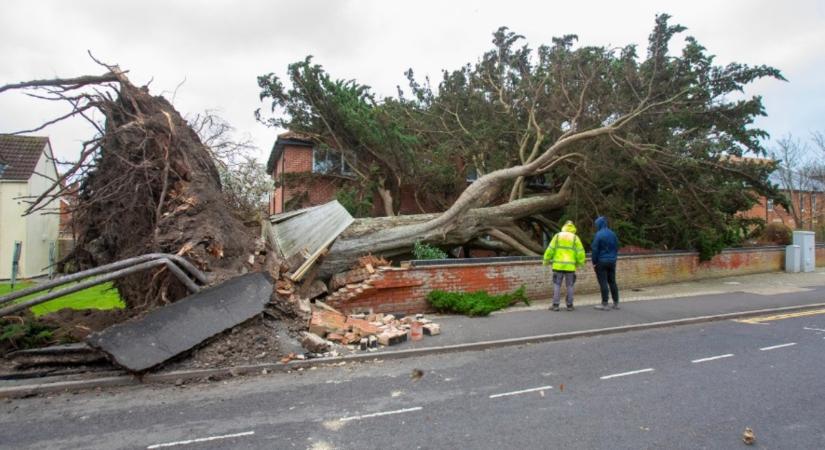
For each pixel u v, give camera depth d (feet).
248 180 44.39
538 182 62.64
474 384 18.35
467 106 59.82
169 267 22.20
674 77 46.11
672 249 53.06
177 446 13.15
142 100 30.01
